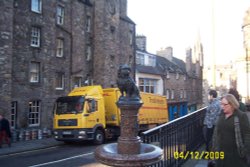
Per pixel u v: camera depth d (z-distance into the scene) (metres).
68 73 27.11
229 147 4.85
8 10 20.45
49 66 24.75
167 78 46.19
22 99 22.27
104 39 30.88
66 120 19.23
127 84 4.84
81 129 18.86
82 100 19.17
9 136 17.73
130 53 37.19
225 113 4.98
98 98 20.11
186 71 55.47
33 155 15.45
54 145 19.25
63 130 19.33
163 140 6.12
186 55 56.56
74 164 12.83
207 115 8.88
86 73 29.67
